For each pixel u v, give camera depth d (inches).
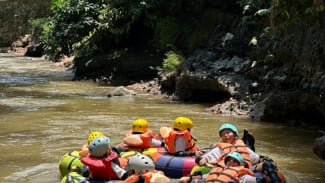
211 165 343.6
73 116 623.2
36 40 1539.1
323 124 570.9
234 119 615.2
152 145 405.1
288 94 590.6
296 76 607.5
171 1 963.3
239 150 349.1
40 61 1357.0
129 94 799.7
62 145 479.2
